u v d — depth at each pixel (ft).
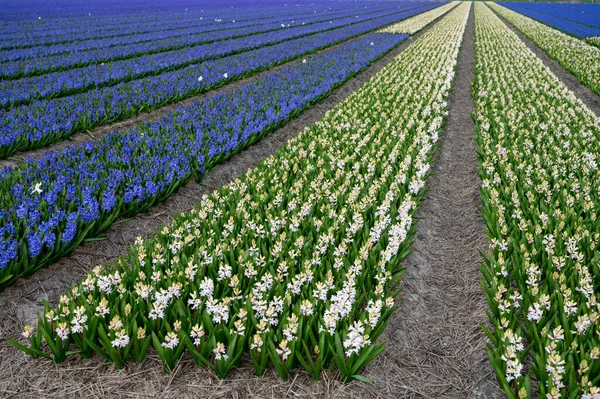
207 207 19.58
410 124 34.17
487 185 23.35
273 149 33.14
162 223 22.21
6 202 19.24
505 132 32.94
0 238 16.20
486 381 12.94
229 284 14.11
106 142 27.50
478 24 137.39
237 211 19.42
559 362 10.85
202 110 35.45
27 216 18.40
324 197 21.47
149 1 222.28
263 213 19.60
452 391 12.74
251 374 12.66
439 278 18.22
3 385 12.50
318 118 41.42
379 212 19.29
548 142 30.25
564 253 16.34
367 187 23.15
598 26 121.90
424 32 113.91
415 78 53.93
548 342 11.97
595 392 10.06
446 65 62.64
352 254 16.43
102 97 36.63
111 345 12.32
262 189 22.31
